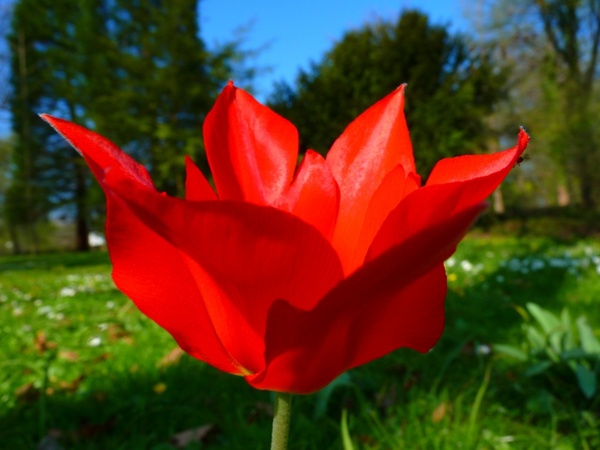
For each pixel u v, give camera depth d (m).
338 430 2.37
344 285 0.38
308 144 14.34
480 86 14.73
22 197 31.94
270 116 0.59
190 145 23.16
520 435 2.31
